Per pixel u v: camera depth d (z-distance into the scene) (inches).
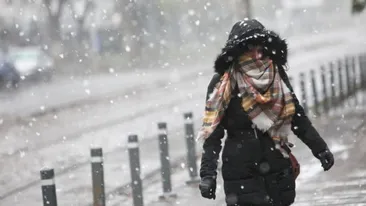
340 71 1489.9
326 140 1021.2
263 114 391.9
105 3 4399.6
